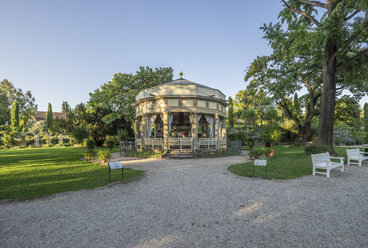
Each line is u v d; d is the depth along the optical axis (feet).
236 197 19.33
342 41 46.06
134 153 63.26
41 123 149.18
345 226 12.95
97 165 43.52
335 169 33.06
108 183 26.09
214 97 66.49
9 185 25.45
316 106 96.43
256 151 49.03
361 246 10.61
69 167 40.47
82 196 20.68
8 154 74.13
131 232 12.66
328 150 48.19
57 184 25.73
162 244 11.12
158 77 113.09
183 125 75.77
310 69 71.10
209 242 11.25
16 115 157.17
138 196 20.42
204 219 14.43
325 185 23.36
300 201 17.87
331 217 14.38
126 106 105.19
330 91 50.42
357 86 78.79
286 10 59.11
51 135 144.56
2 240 12.01
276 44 61.36
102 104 113.60
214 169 35.50
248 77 93.56
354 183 23.93
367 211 15.38
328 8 48.39
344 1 44.34
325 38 42.16
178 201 18.52
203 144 61.62
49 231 13.09
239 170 33.53
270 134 68.69
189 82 73.61
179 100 62.39
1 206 18.07
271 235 11.94
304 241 11.21
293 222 13.65
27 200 19.67
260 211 15.72
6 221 14.87
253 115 129.39
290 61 78.95
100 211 16.44
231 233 12.28
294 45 50.88
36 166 42.19
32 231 13.15
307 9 61.11
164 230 12.85
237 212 15.62
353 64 54.24
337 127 127.34
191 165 40.88
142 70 111.34
